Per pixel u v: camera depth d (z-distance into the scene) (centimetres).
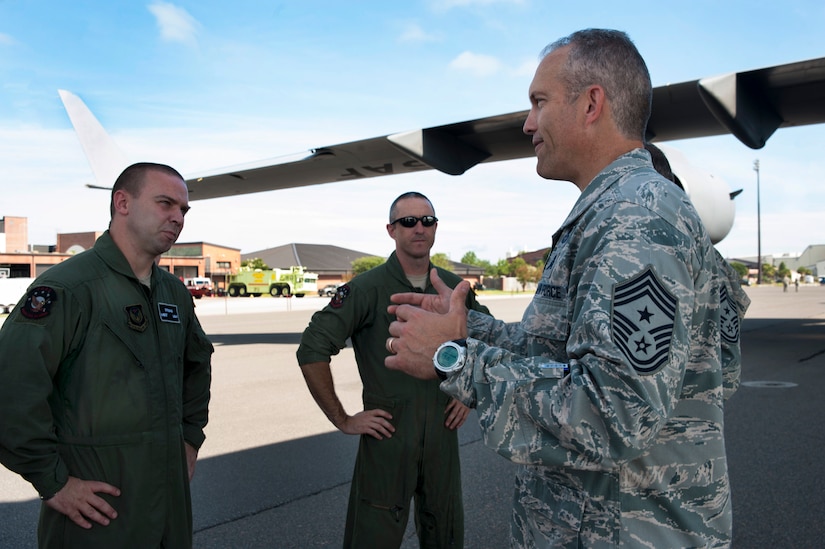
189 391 230
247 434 503
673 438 114
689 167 880
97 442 179
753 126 739
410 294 150
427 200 266
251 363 930
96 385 180
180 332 209
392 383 245
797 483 368
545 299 127
